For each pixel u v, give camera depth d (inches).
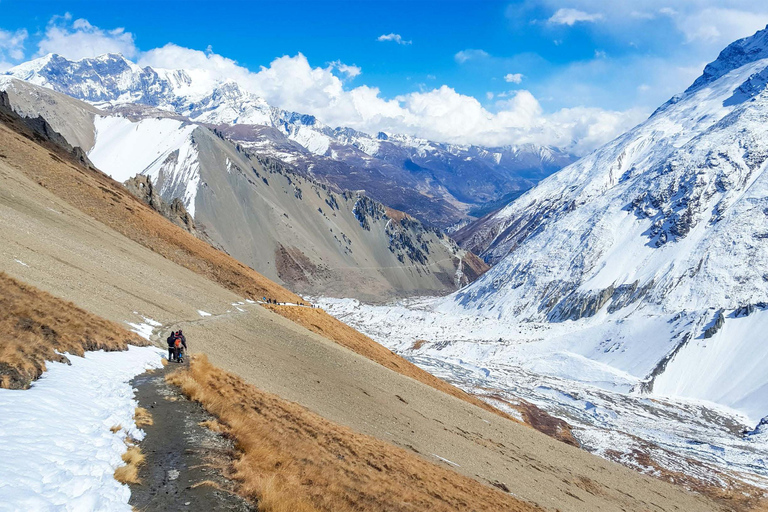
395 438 1508.4
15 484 387.2
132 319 1395.2
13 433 478.6
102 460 512.7
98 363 874.1
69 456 483.5
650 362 7199.8
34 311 922.1
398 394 2154.3
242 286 3430.1
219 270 3479.3
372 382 2135.8
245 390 1112.8
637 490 2498.8
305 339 2384.4
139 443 619.8
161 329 1472.7
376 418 1638.8
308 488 687.7
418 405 2145.7
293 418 1080.2
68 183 3107.8
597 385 6796.3
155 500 486.6
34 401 581.3
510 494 1480.1
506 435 2420.0
